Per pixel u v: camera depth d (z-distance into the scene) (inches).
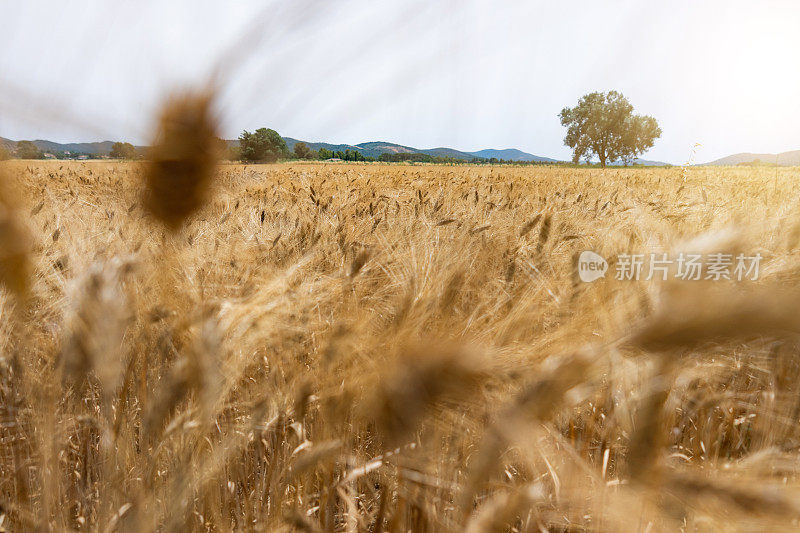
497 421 32.2
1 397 48.4
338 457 45.3
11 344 46.6
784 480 39.4
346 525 49.9
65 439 48.8
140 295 42.8
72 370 40.5
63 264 47.9
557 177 366.0
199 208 38.1
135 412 46.1
